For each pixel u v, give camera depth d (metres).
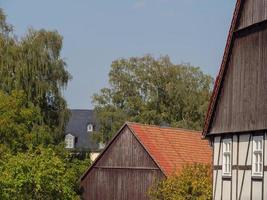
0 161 64.69
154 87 122.25
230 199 46.62
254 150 44.38
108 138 119.75
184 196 54.25
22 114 82.12
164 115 119.75
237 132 46.12
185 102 120.56
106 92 122.75
